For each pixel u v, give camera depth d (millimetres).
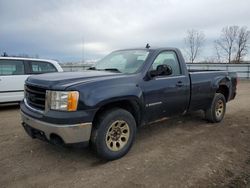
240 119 7090
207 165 4027
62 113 3592
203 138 5352
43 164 3994
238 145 4984
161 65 4699
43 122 3727
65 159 4184
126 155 4355
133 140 4383
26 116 4078
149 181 3498
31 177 3588
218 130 5957
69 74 4383
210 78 6109
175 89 5055
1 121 6629
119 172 3750
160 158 4270
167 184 3426
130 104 4391
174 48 5395
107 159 4066
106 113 3996
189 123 6516
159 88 4715
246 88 16406
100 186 3361
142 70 4562
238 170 3891
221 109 6664
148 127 6070
